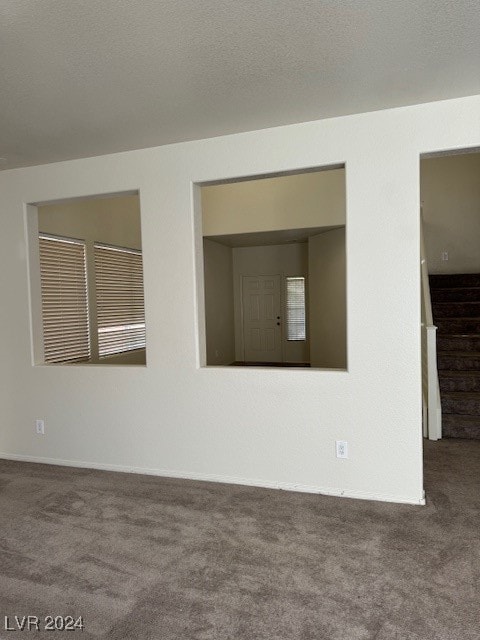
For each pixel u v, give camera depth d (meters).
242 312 9.02
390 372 2.91
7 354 3.97
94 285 5.35
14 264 3.89
